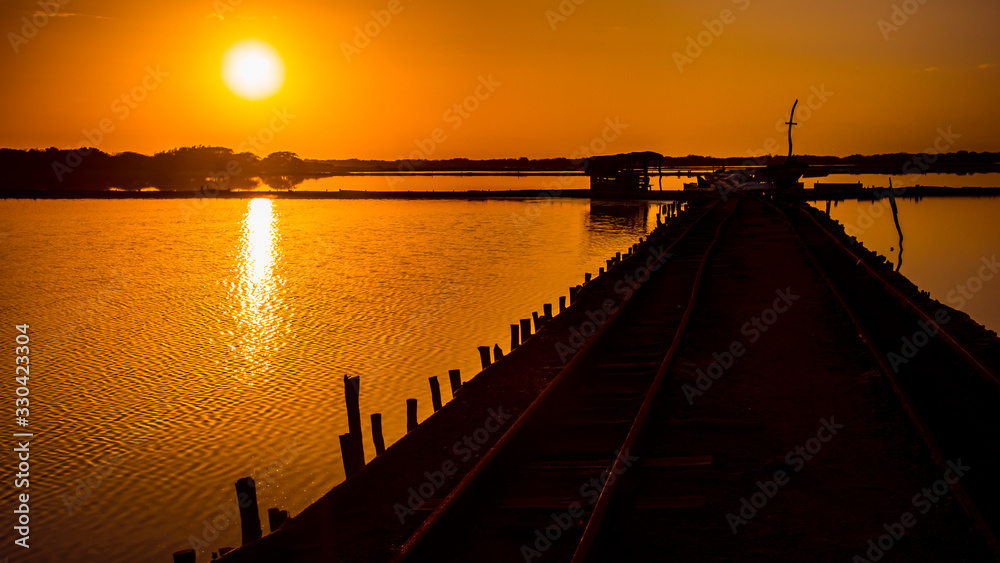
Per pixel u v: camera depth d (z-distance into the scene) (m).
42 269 32.97
